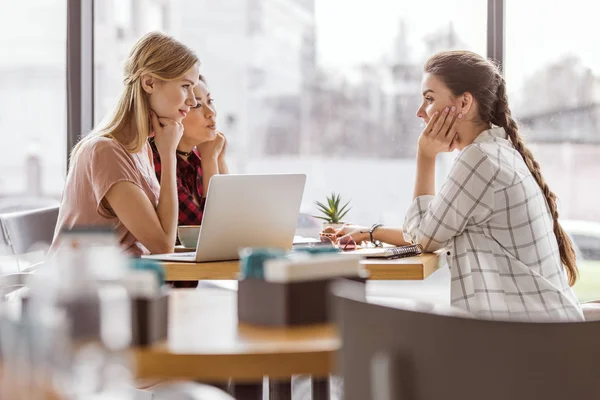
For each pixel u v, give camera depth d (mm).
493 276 2371
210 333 1284
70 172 2758
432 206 2457
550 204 2645
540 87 3592
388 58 3740
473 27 3637
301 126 3828
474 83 2607
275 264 1336
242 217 2166
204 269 2146
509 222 2400
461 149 2672
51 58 3832
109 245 1160
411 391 1038
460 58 2652
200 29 3852
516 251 2398
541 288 2352
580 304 2652
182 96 2770
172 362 1144
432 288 3465
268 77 3832
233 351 1149
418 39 3707
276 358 1149
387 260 2250
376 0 3734
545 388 1001
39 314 928
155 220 2621
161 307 1227
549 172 3609
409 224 2596
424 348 1028
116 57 3855
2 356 887
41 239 2885
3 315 979
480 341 1004
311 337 1249
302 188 2248
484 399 1009
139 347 1175
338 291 1149
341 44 3773
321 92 3807
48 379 822
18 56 3855
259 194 2162
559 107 3586
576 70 3561
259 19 3822
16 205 3873
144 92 2768
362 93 3775
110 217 2676
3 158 3881
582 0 3537
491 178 2387
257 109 3848
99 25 3854
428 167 2674
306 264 1342
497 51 3588
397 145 3764
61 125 3848
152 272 1232
